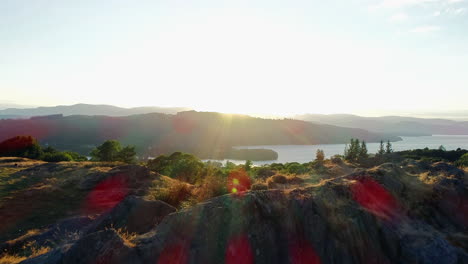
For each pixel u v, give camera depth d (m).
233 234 7.02
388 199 9.88
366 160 39.62
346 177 10.71
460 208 10.22
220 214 7.18
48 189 20.05
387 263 8.05
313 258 7.43
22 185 21.56
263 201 7.89
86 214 16.31
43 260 5.41
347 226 8.09
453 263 7.85
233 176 15.18
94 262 5.38
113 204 18.14
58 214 16.34
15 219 15.30
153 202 10.45
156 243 6.20
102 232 5.84
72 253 5.41
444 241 8.43
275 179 13.99
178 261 6.23
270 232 7.43
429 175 12.81
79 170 26.33
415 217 9.73
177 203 12.41
